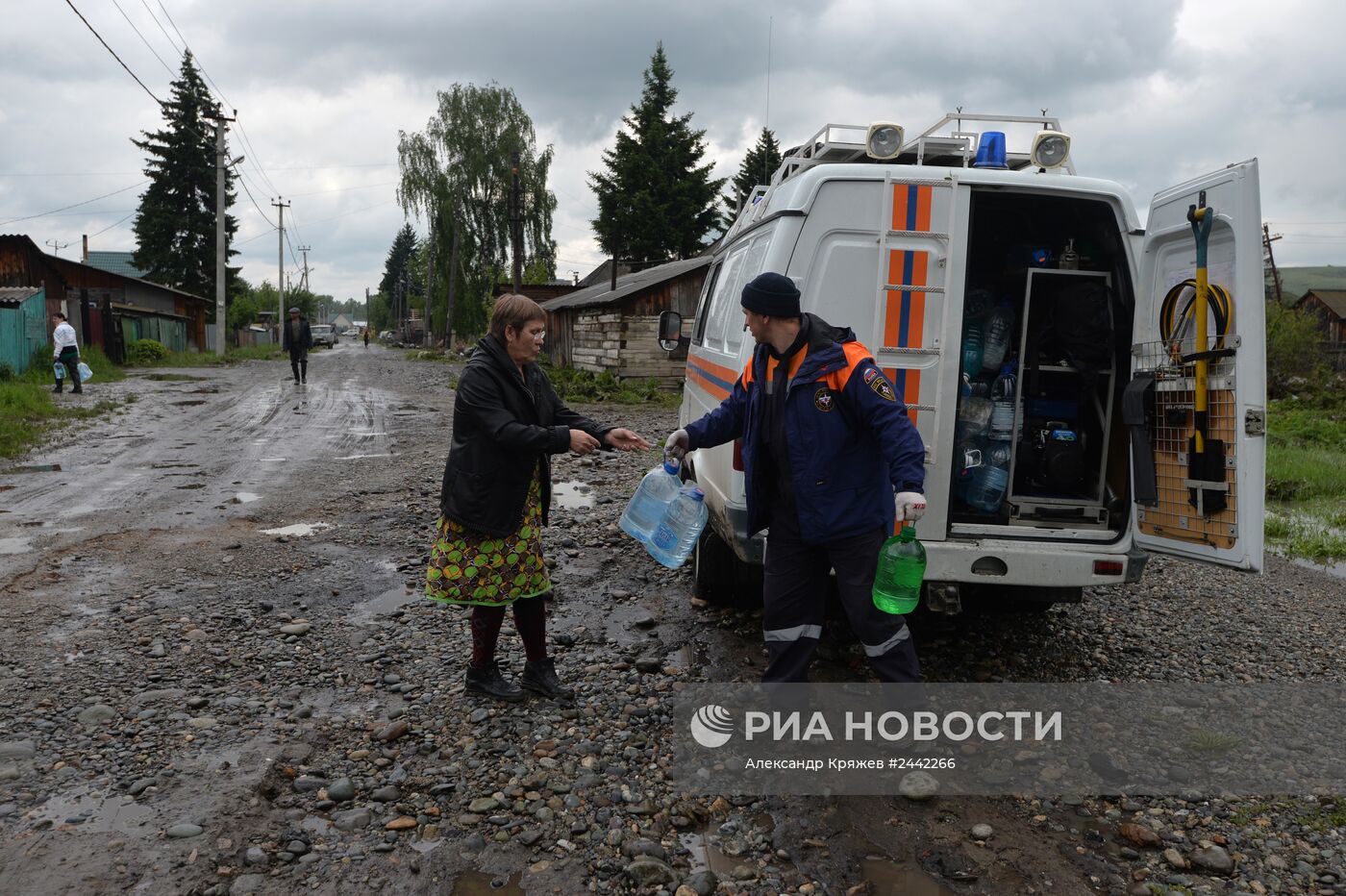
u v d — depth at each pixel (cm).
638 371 2111
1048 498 414
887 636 329
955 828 298
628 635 473
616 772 327
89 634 455
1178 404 372
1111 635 497
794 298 321
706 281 659
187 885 258
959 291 378
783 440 330
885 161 453
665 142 4431
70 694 383
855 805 311
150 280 4738
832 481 322
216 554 607
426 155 4428
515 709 377
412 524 701
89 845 274
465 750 341
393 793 310
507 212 4438
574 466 981
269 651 438
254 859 271
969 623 508
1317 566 726
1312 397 2259
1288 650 481
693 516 384
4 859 266
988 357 419
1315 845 290
